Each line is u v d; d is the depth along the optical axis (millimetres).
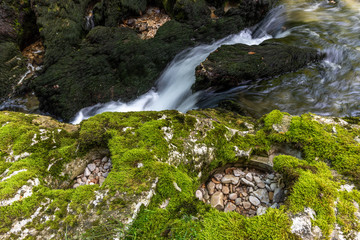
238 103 5113
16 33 6715
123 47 6250
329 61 6098
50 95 5508
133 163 2422
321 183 2221
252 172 2855
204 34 7078
